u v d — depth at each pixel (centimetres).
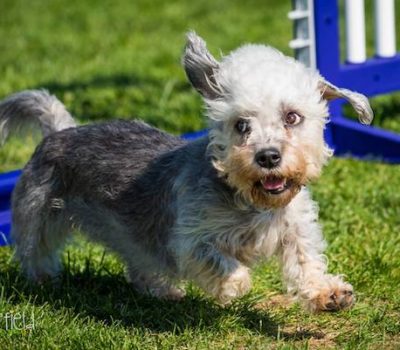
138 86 1736
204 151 821
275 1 2584
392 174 1241
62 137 955
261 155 758
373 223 1075
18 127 1059
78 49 2119
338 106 1380
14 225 972
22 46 2169
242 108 774
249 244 816
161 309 875
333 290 780
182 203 813
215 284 800
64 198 941
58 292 925
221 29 2248
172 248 832
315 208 850
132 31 2308
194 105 1567
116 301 912
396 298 878
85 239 973
